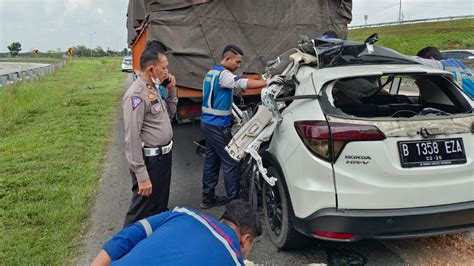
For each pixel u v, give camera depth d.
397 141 2.88
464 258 3.37
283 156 3.27
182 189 5.21
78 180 5.48
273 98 3.40
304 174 3.04
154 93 3.28
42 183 5.36
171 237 1.70
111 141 7.86
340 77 3.14
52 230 3.99
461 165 2.98
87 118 10.18
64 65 36.19
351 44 3.57
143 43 6.61
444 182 2.96
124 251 1.87
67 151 6.99
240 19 5.64
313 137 2.97
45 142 7.65
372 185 2.86
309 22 5.94
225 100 4.25
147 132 3.29
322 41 3.69
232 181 4.38
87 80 22.94
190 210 1.89
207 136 4.36
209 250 1.66
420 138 2.92
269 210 3.69
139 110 3.16
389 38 39.69
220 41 5.59
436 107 3.83
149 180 3.25
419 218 2.88
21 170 5.95
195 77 5.56
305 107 3.17
